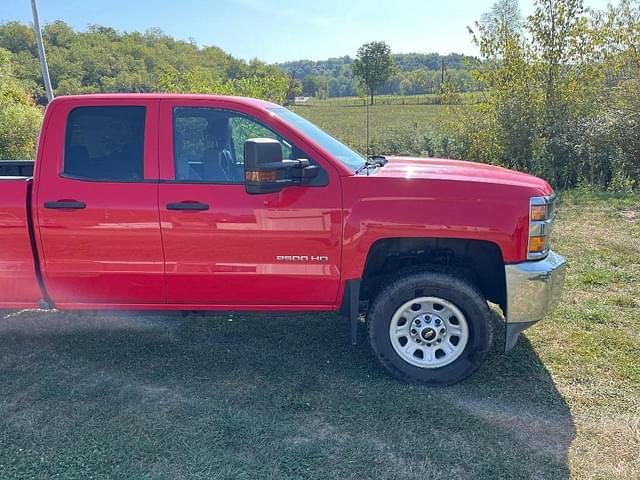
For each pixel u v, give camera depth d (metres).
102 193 3.47
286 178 3.30
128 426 3.12
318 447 2.93
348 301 3.57
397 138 13.78
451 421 3.17
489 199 3.34
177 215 3.44
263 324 4.63
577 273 5.66
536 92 11.69
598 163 10.52
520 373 3.72
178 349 4.16
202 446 2.94
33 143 14.29
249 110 3.58
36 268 3.60
